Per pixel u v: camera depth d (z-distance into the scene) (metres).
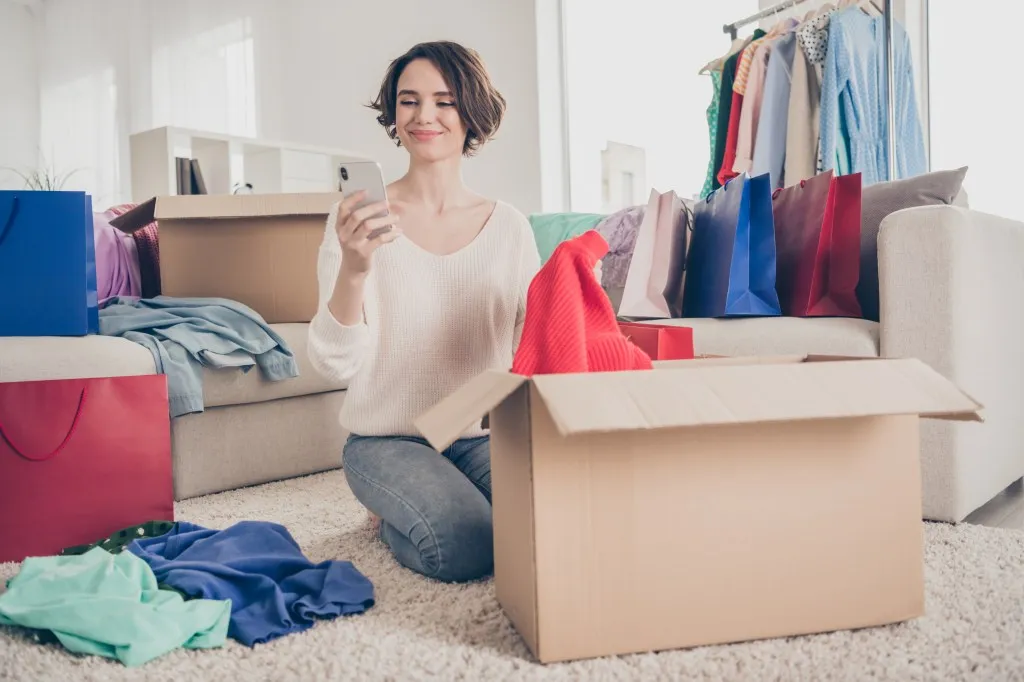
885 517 1.06
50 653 1.06
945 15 3.43
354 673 0.96
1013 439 1.95
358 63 5.75
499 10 4.96
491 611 1.15
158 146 4.58
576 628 0.96
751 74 3.25
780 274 2.12
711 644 1.01
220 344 2.13
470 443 1.58
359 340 1.35
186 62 6.58
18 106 7.59
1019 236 2.00
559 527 0.95
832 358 1.26
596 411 0.85
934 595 1.18
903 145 3.18
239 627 1.10
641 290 2.32
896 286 1.73
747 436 1.01
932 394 0.95
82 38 7.13
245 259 2.54
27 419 1.56
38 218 1.88
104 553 1.26
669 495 0.99
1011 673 0.94
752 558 1.01
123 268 2.67
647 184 4.69
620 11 4.73
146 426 1.68
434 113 1.52
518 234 1.59
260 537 1.37
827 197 2.01
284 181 5.09
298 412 2.39
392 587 1.29
